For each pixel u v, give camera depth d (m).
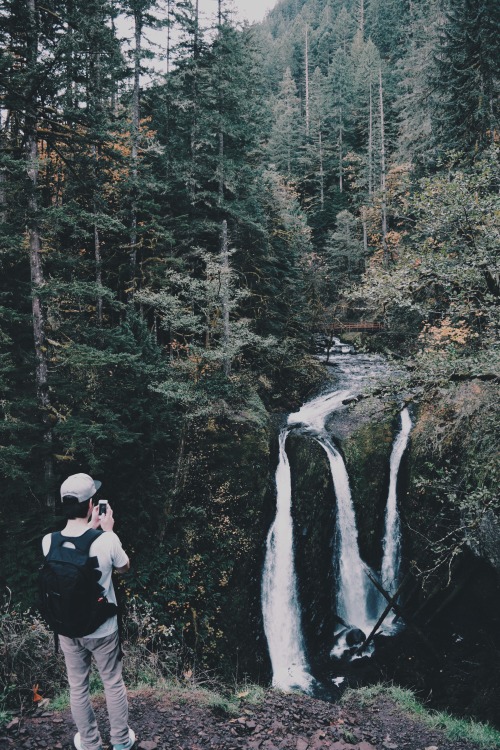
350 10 82.00
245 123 20.94
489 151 8.41
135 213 18.16
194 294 16.89
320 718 6.09
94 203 13.34
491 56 16.05
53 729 4.37
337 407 20.34
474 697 10.88
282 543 15.67
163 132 23.52
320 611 15.34
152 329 17.98
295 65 69.81
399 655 13.04
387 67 46.00
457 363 7.79
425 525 14.89
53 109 10.77
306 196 47.34
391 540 16.41
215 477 15.23
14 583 10.31
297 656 13.97
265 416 18.16
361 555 16.48
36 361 11.23
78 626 3.12
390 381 8.63
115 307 12.30
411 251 9.19
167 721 4.81
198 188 20.52
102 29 11.20
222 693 6.87
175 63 19.92
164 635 11.95
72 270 12.77
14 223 10.92
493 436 9.81
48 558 3.12
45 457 11.34
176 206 20.59
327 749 4.83
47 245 12.88
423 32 22.30
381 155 34.72
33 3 9.98
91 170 12.62
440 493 14.34
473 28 16.42
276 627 14.48
